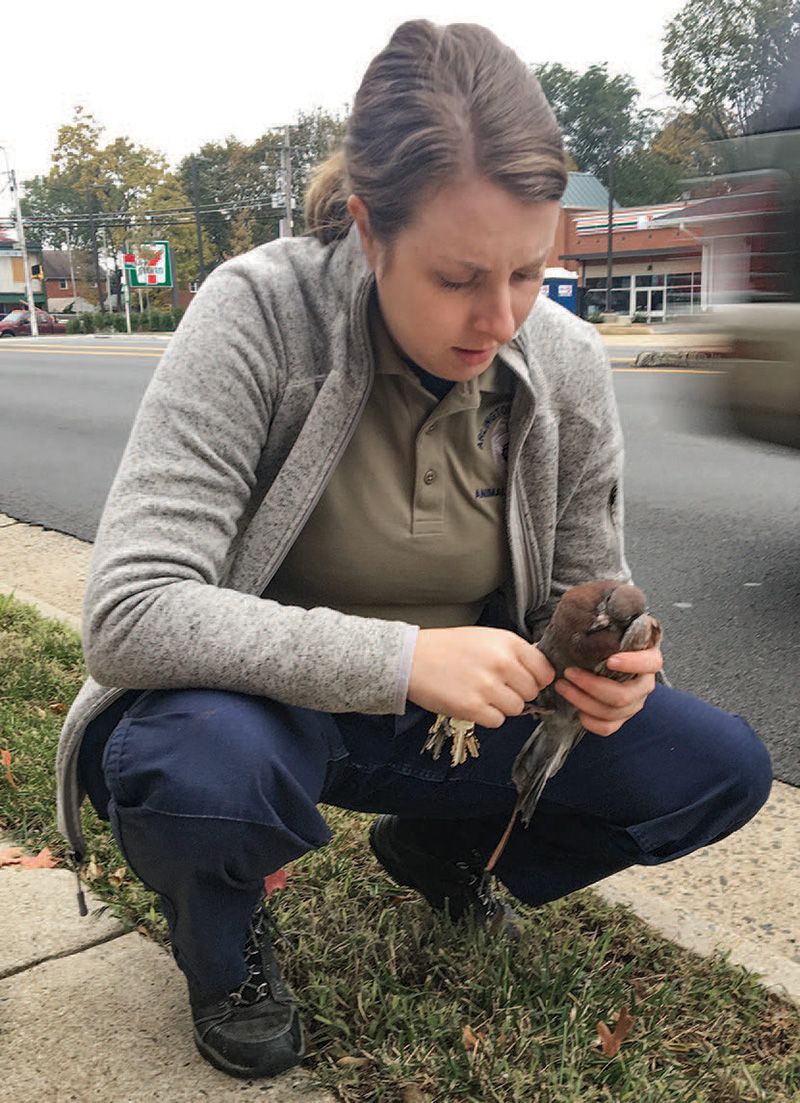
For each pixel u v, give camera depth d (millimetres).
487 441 1700
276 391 1605
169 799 1466
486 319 1395
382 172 1349
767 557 4852
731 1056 1734
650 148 69625
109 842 2338
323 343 1602
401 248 1373
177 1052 1731
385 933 2023
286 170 51844
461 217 1307
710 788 1746
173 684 1510
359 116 1414
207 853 1487
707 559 4844
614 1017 1797
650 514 5699
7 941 2027
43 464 8109
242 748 1472
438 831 2023
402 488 1670
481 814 1918
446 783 1815
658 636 1416
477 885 2027
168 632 1467
